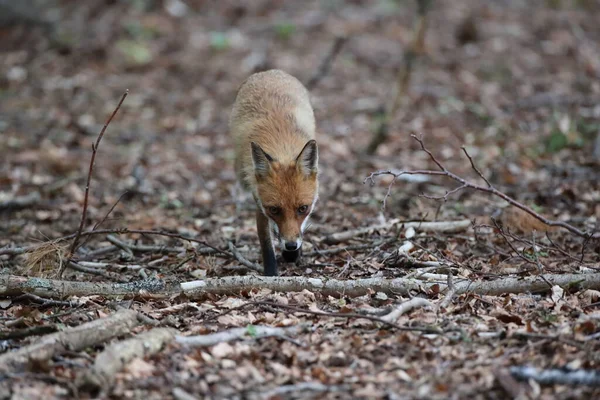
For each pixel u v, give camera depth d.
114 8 29.34
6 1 27.06
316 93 22.95
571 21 28.38
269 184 10.41
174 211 14.62
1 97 22.53
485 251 11.31
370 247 11.41
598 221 12.40
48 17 27.84
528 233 12.10
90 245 12.59
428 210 13.48
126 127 20.53
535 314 8.73
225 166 17.67
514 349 7.80
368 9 30.50
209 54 26.19
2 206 14.58
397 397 7.02
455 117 20.28
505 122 19.25
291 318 8.80
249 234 12.84
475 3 30.77
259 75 12.77
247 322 8.72
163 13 29.47
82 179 16.59
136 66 25.08
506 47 26.03
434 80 23.53
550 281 9.38
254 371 7.52
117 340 8.23
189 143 19.30
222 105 22.14
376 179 15.91
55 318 8.94
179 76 24.48
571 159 16.14
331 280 9.65
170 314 9.13
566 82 22.48
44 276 10.12
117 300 9.52
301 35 27.80
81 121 20.72
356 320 8.64
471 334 8.19
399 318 8.66
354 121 20.70
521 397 6.88
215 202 15.20
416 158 17.23
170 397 7.11
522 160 16.23
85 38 26.86
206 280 9.73
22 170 17.08
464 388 7.13
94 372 7.21
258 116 11.60
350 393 7.14
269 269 10.65
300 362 7.75
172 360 7.75
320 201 14.76
